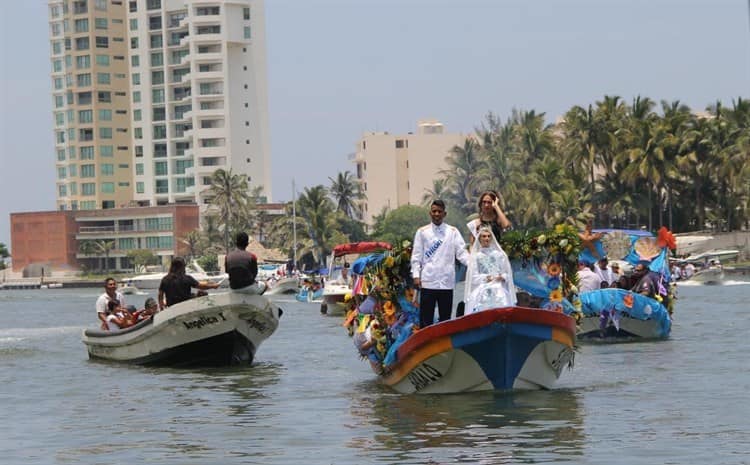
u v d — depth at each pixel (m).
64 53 179.12
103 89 178.88
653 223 105.19
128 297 109.19
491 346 17.47
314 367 24.33
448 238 18.16
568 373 20.80
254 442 14.66
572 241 18.81
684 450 13.20
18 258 176.12
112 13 179.25
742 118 102.56
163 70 178.38
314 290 72.88
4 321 55.00
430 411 16.55
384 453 13.61
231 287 24.67
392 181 175.25
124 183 181.62
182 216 170.12
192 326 24.62
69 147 180.75
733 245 96.19
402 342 18.31
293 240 135.12
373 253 20.11
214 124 176.12
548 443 13.87
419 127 182.75
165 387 21.36
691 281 79.75
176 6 176.88
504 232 18.98
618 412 16.06
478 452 13.45
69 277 172.38
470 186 128.62
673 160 99.31
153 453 14.09
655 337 28.67
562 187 102.50
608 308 28.02
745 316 37.97
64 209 182.12
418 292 19.20
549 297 19.02
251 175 178.12
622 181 101.94
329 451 13.87
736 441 13.66
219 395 19.77
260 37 178.62
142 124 179.88
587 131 102.81
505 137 118.50
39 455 14.19
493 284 17.73
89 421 17.05
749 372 20.59
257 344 25.56
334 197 154.88
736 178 96.94
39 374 24.62
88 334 28.17
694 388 18.52
